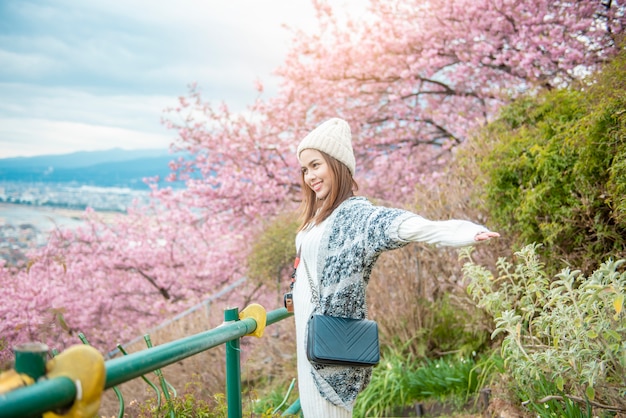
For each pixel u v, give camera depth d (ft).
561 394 9.71
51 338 26.81
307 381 6.94
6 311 28.53
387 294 17.88
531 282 9.89
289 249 23.94
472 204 16.44
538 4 25.44
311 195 7.86
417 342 17.08
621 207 10.57
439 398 14.52
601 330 7.83
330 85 30.86
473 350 15.65
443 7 27.45
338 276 6.84
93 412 3.84
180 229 34.09
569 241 13.03
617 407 8.57
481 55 26.81
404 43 28.89
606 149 11.68
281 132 32.45
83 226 33.86
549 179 12.89
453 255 16.65
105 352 32.14
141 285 34.65
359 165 32.17
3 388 3.63
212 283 33.06
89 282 33.32
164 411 8.43
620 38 13.02
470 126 27.86
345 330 6.70
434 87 30.68
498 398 11.78
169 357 5.02
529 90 19.54
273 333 21.79
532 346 9.84
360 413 14.96
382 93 31.17
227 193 31.76
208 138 32.96
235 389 7.03
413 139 30.53
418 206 18.31
